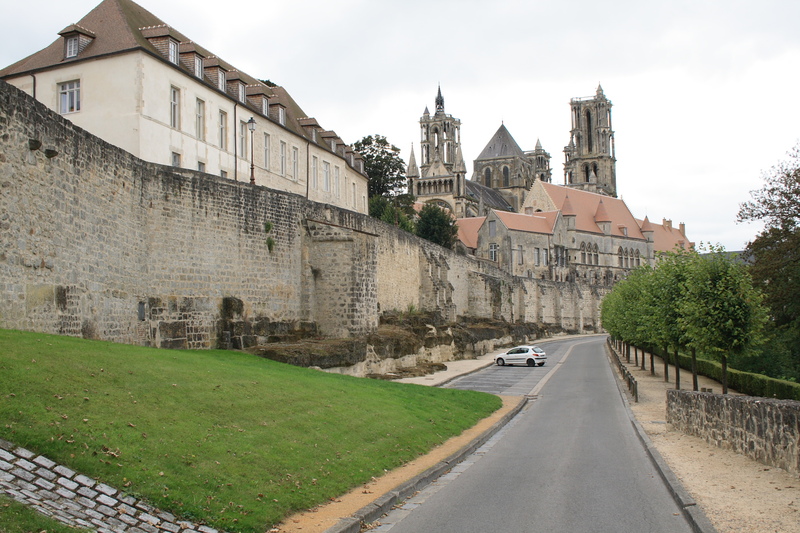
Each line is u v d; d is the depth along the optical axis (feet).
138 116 126.52
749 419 58.95
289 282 125.08
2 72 142.20
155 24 146.30
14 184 61.36
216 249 105.40
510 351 205.98
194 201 101.14
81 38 131.95
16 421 39.22
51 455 37.11
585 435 79.56
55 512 31.81
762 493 45.60
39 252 65.16
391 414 74.90
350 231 129.49
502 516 42.47
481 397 110.73
